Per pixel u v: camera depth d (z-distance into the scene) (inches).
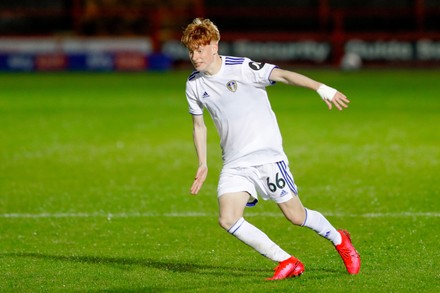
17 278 743.7
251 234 702.5
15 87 2679.6
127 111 2105.1
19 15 3442.4
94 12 3435.0
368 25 3489.2
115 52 3193.9
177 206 1090.7
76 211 1066.7
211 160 1446.9
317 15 3476.9
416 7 3486.7
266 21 3499.0
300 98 2391.7
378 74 3078.2
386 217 1008.9
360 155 1471.5
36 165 1411.2
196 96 713.6
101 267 783.7
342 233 735.1
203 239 907.4
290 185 709.3
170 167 1384.1
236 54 3316.9
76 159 1465.3
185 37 690.8
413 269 760.3
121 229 964.0
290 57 3324.3
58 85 2738.7
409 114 2009.1
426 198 1112.8
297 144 1598.2
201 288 698.8
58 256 835.4
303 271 730.2
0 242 908.0
